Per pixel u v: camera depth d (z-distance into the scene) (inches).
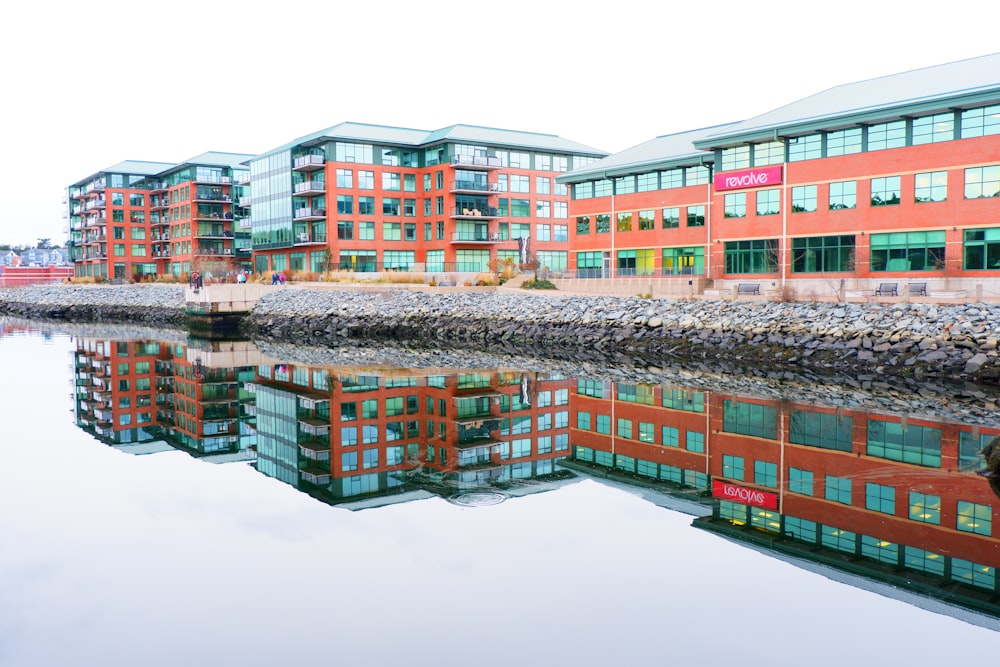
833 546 498.6
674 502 600.1
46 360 1724.9
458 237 3265.3
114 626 401.7
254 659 366.9
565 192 3617.1
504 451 783.1
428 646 375.6
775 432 823.7
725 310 1558.8
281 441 866.8
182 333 2493.8
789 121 1720.0
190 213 4293.8
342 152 3211.1
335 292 2447.1
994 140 1459.2
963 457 702.5
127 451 840.3
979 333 1159.0
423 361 1534.2
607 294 1987.0
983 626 387.9
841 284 1475.1
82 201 5152.6
